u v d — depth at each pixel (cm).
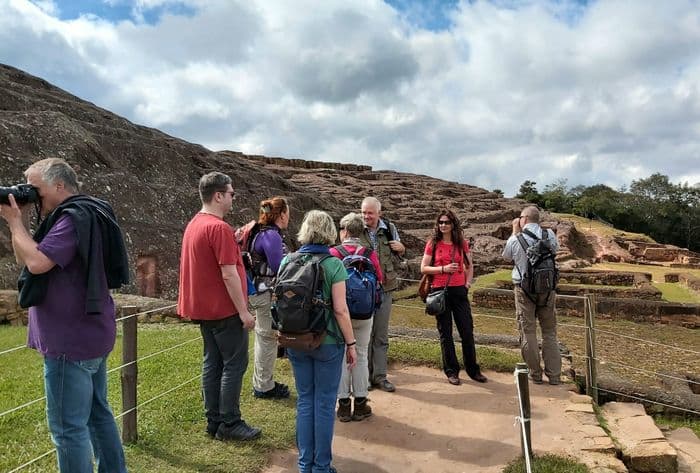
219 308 418
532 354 604
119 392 557
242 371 435
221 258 406
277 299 373
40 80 2028
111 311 324
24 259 287
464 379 620
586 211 6744
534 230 602
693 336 1165
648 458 446
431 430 480
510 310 1359
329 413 383
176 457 408
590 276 1972
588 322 605
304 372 389
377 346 585
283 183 2166
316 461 377
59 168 311
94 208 313
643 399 621
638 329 1233
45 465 387
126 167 1449
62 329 302
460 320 611
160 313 907
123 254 327
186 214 1359
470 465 418
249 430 441
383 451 442
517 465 404
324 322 373
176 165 1619
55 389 304
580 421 500
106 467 344
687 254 3328
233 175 1803
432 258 607
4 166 1080
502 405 538
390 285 579
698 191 7306
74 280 304
